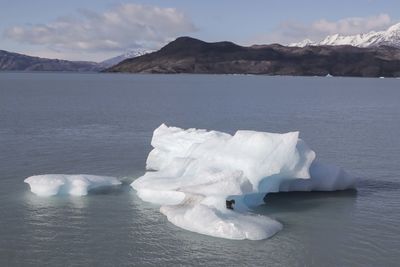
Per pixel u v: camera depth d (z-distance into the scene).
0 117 52.91
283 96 101.88
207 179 20.61
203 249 16.66
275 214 20.27
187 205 20.33
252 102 82.75
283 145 21.42
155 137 28.28
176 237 17.59
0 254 16.19
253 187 20.42
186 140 26.59
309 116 59.31
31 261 15.75
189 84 170.00
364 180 26.12
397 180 26.16
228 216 18.84
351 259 16.20
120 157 31.25
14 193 22.62
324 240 17.64
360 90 136.50
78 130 43.41
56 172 26.94
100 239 17.45
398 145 37.09
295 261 15.96
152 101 82.88
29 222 18.97
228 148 22.53
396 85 181.62
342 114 62.44
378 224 19.33
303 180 23.31
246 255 16.27
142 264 15.62
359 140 39.53
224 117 57.19
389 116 60.16
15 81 185.88
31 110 62.06
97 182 23.56
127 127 46.25
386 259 16.25
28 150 33.12
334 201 22.17
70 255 16.20
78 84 160.88
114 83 175.12
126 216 19.70
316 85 174.75
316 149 35.28
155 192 21.86
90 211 20.27
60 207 20.73
